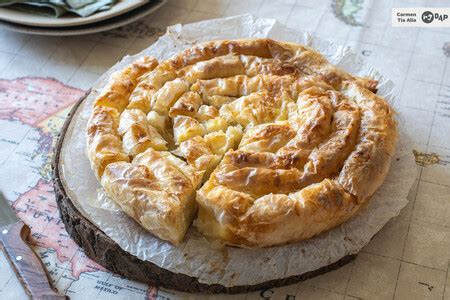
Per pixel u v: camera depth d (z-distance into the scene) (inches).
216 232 22.4
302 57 27.4
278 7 34.5
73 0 31.1
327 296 22.7
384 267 23.4
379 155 23.5
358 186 22.6
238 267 22.2
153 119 25.3
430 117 28.7
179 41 30.4
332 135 24.0
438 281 23.0
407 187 24.8
